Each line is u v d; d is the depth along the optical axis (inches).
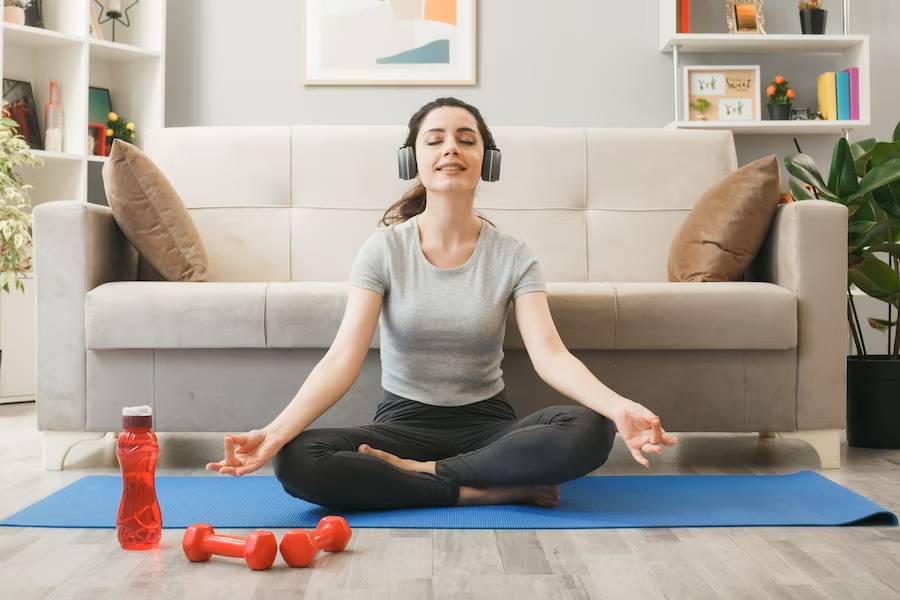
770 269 96.8
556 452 65.4
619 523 64.5
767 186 95.5
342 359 70.2
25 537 61.6
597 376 88.8
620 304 87.4
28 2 153.5
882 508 66.0
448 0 167.9
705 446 104.6
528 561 55.5
